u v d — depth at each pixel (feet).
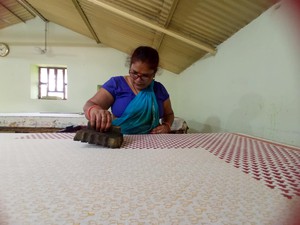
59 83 14.15
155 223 0.82
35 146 2.28
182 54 9.10
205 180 1.32
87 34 13.11
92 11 9.02
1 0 10.67
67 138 2.86
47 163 1.63
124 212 0.90
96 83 13.80
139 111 3.70
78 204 0.96
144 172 1.46
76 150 2.11
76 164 1.62
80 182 1.24
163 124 4.28
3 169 1.47
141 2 5.85
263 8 4.17
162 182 1.27
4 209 0.91
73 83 13.75
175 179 1.33
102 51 13.79
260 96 4.37
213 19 5.32
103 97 3.74
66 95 14.17
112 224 0.80
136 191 1.12
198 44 6.61
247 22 4.85
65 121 7.56
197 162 1.76
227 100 6.02
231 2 4.43
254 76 4.59
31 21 13.38
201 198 1.05
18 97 13.50
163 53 10.09
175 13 5.61
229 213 0.90
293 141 3.43
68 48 13.73
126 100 3.77
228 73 5.93
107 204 0.97
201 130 8.50
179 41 7.66
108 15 8.52
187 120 10.95
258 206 0.97
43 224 0.80
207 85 7.80
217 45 6.72
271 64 3.98
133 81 3.69
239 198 1.05
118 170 1.49
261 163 1.76
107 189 1.14
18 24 13.38
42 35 13.47
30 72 13.51
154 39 8.70
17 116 7.49
